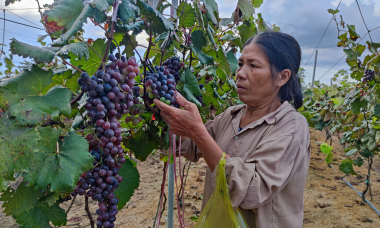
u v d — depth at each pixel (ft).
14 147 2.64
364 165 23.32
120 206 4.77
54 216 3.75
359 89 13.91
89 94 3.27
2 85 2.73
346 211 14.28
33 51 2.98
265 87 4.57
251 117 4.99
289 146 3.96
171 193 7.54
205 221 4.22
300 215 4.20
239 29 8.20
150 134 5.27
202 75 7.02
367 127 16.05
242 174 3.75
